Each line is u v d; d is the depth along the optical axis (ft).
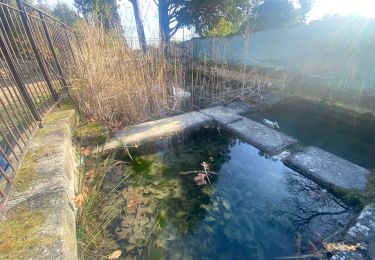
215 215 5.36
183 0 25.53
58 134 6.16
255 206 5.55
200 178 6.51
